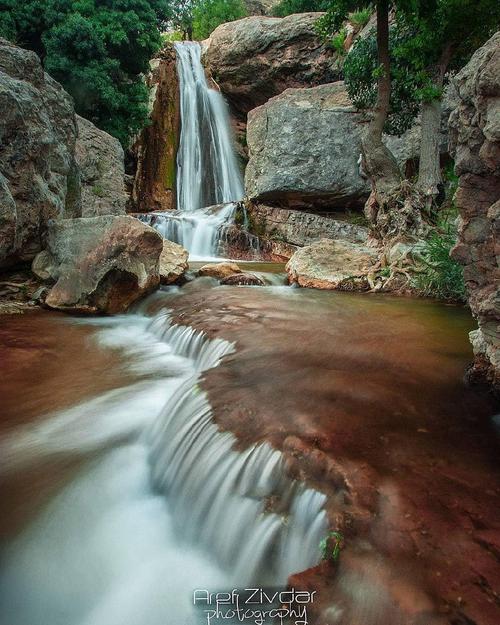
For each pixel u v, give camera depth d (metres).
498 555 1.83
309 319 6.29
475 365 3.70
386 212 10.82
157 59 21.83
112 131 16.86
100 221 7.46
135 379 4.75
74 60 14.98
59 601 2.43
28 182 7.43
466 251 3.23
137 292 7.54
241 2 28.91
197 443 3.07
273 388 3.62
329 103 16.08
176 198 20.25
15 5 14.06
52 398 4.23
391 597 1.65
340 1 10.40
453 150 3.38
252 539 2.37
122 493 3.10
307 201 16.27
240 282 9.64
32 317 6.73
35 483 3.06
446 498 2.21
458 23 9.77
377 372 4.07
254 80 21.22
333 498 2.23
